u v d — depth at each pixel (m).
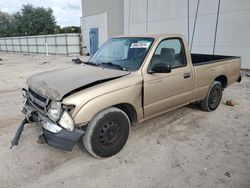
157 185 2.83
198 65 4.58
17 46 36.81
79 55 26.47
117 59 4.05
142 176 3.00
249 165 3.21
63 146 2.93
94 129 3.13
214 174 3.02
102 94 3.09
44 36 29.78
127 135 3.56
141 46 3.91
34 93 3.45
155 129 4.38
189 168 3.16
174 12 13.71
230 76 5.59
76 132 2.93
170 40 4.08
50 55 28.11
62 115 2.92
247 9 10.27
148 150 3.63
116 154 3.51
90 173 3.08
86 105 2.95
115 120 3.34
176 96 4.20
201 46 12.58
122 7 19.33
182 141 3.91
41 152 3.59
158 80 3.77
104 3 21.72
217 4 11.42
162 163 3.28
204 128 4.42
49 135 3.05
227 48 11.40
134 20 17.17
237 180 2.90
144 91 3.60
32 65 16.62
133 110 3.58
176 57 4.21
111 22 21.31
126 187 2.81
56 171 3.13
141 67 3.62
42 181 2.93
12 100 6.63
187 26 13.11
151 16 15.45
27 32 51.53
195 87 4.59
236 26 10.84
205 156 3.44
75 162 3.33
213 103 5.28
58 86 3.10
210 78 4.92
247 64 10.77
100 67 3.92
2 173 3.09
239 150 3.60
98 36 23.89
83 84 3.10
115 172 3.10
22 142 3.89
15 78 10.66
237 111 5.34
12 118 5.07
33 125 4.54
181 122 4.70
